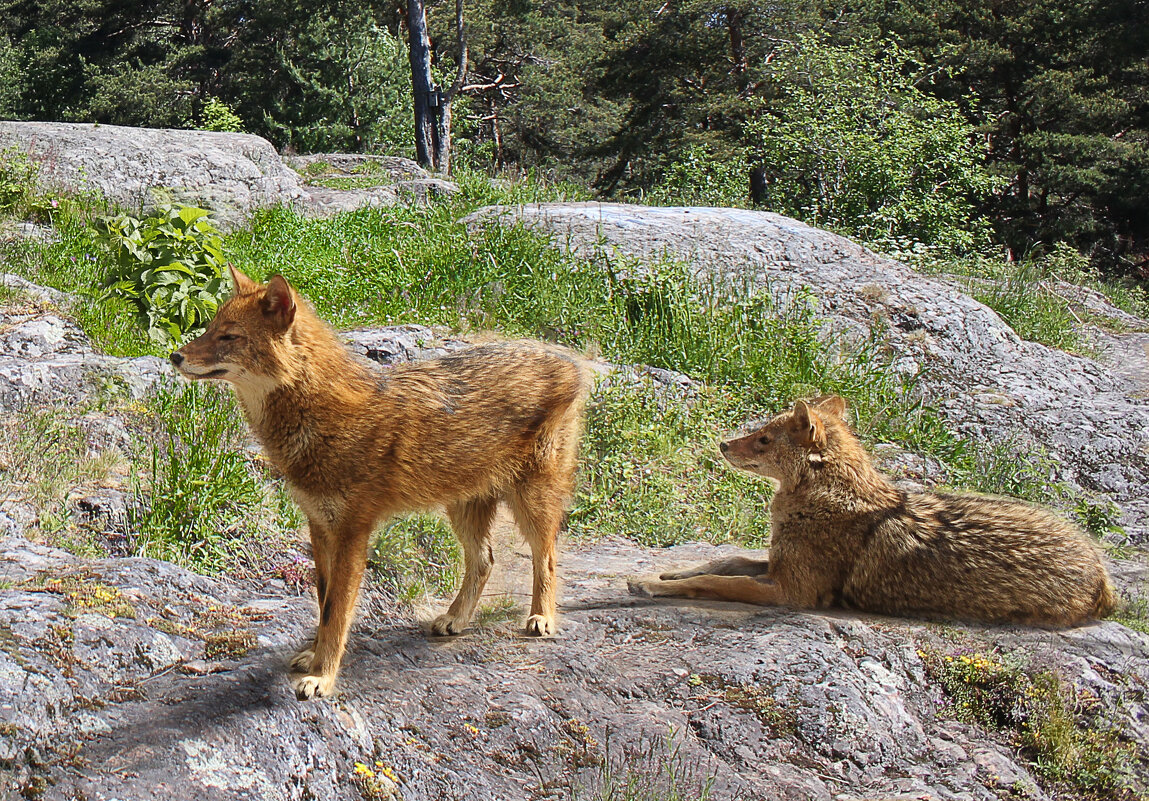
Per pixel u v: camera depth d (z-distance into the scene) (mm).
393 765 3639
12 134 12828
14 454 5676
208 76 42812
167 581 4461
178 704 3488
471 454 4355
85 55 45469
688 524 7000
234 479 5637
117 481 5656
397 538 5414
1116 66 33156
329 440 3965
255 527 5441
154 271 8117
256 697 3609
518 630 4699
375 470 4047
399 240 11633
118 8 45031
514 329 9305
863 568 5172
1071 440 9219
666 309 9695
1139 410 10055
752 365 9242
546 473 4652
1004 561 5031
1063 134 32094
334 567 3982
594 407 7840
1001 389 10281
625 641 4621
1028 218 33312
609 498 7133
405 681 4094
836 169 17469
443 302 9859
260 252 11602
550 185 18203
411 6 27688
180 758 3268
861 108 18125
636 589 5375
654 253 10539
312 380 3943
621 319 9508
